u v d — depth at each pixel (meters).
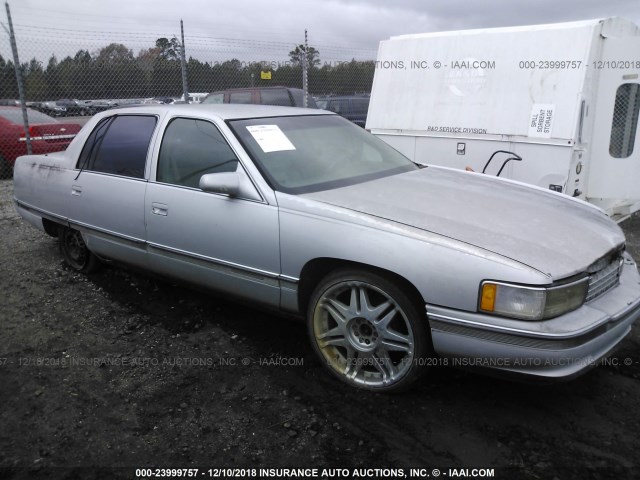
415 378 2.84
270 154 3.46
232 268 3.39
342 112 12.35
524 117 5.53
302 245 3.03
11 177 10.19
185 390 3.08
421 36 6.29
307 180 3.40
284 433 2.70
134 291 4.52
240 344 3.61
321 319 3.13
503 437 2.64
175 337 3.72
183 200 3.58
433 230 2.74
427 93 6.29
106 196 4.11
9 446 2.63
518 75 5.56
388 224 2.81
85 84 10.28
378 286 2.82
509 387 3.06
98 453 2.57
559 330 2.44
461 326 2.59
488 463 2.47
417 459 2.50
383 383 2.95
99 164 4.27
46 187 4.74
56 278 4.85
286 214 3.10
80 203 4.36
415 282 2.67
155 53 10.40
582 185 5.69
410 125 6.45
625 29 5.59
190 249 3.59
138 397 3.02
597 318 2.58
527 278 2.45
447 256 2.61
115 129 4.25
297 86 12.19
